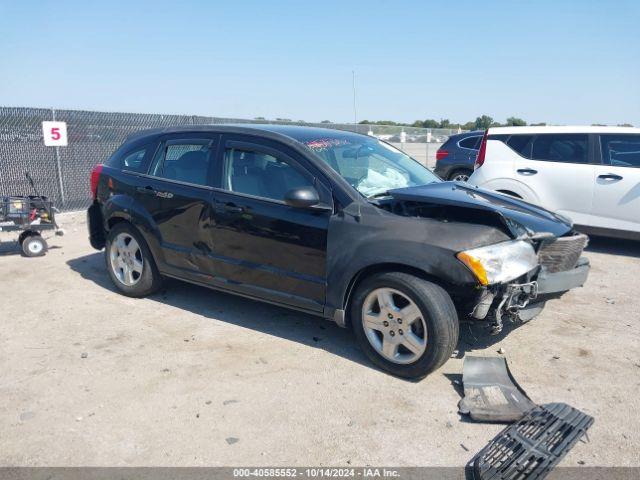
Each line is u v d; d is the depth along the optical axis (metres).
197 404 3.56
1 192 9.95
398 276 3.80
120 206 5.39
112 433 3.24
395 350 3.93
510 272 3.76
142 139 5.59
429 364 3.74
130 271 5.52
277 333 4.70
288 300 4.41
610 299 5.64
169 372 3.98
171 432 3.25
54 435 3.21
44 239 7.70
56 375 3.92
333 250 4.08
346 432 3.28
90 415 3.42
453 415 3.46
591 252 7.77
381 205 4.08
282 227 4.32
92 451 3.07
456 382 3.87
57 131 9.77
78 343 4.46
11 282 6.06
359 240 3.96
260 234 4.45
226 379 3.89
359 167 4.57
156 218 5.15
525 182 7.91
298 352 4.33
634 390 3.78
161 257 5.20
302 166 4.36
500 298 3.88
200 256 4.88
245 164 4.67
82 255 7.29
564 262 4.38
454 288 3.73
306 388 3.77
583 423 3.29
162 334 4.65
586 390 3.78
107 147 11.45
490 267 3.65
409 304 3.81
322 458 3.04
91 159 11.22
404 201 4.14
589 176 7.51
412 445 3.16
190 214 4.88
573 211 7.66
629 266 6.98
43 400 3.59
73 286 5.92
